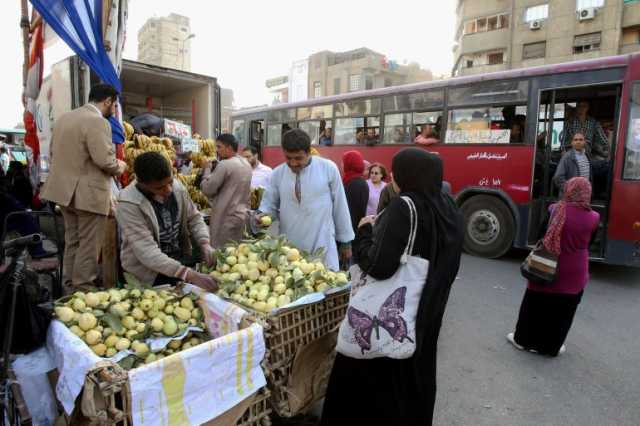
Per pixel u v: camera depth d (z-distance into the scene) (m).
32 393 2.26
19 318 2.25
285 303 2.69
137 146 5.46
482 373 3.85
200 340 2.63
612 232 6.59
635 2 26.53
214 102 7.37
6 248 2.22
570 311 4.01
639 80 6.38
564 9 28.91
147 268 3.12
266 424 2.44
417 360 2.28
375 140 9.86
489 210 8.07
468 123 8.30
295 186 3.71
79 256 3.90
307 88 56.31
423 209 2.21
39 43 5.84
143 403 1.86
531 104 7.50
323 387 2.84
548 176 7.53
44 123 6.02
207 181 5.09
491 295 5.96
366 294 2.26
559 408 3.32
